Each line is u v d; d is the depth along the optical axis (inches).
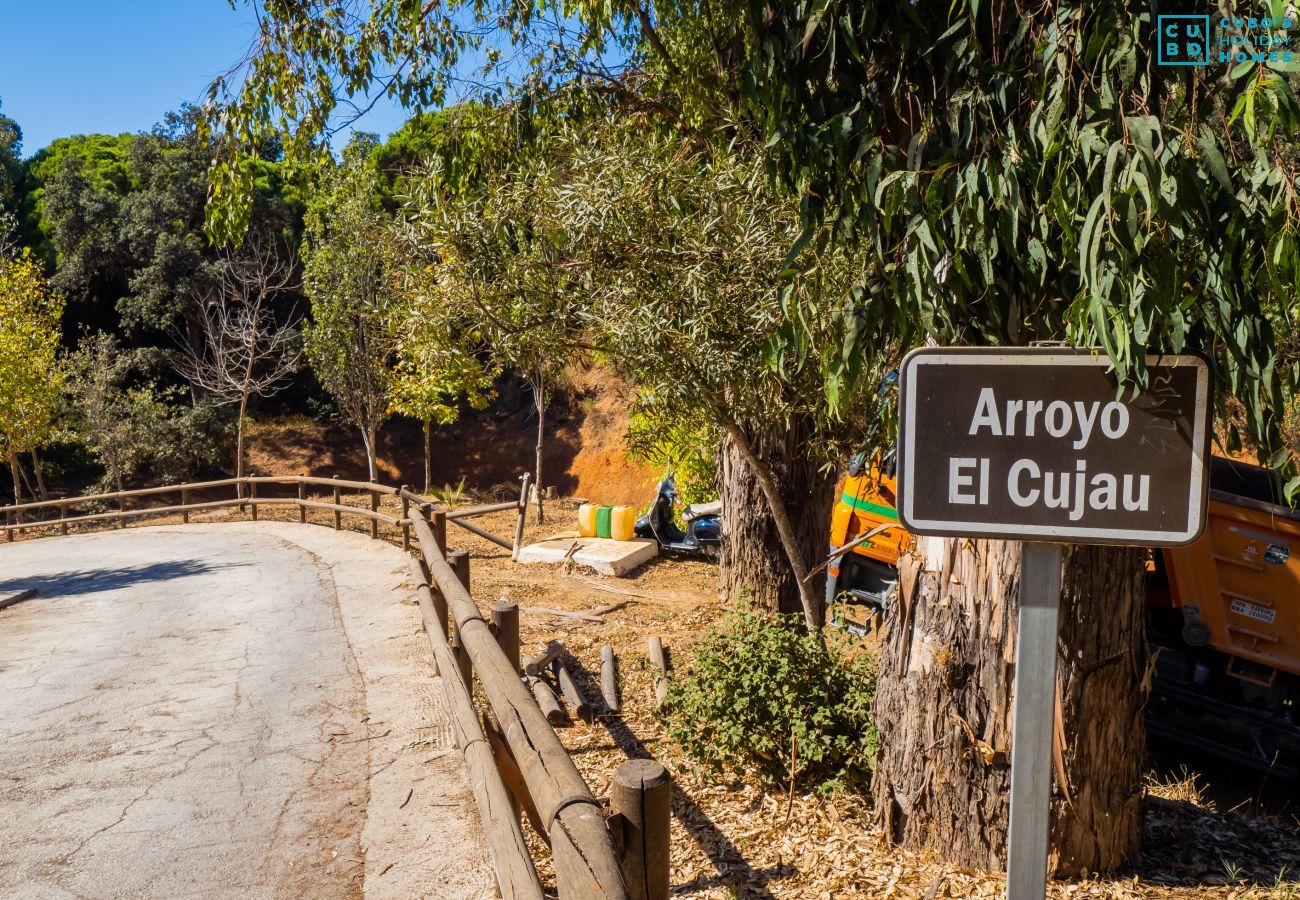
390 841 171.6
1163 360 69.0
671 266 222.8
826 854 179.0
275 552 550.9
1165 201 86.6
